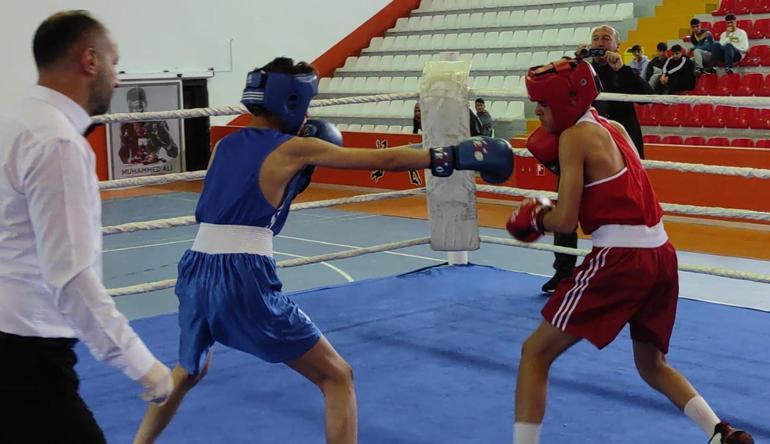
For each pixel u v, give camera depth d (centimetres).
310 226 869
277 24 1362
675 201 848
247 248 235
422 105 469
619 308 259
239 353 404
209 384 362
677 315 460
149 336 432
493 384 361
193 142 1309
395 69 1357
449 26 1427
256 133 239
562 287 267
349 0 1451
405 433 309
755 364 381
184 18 1250
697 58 1064
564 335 262
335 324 452
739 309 472
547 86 253
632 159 265
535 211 263
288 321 237
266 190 232
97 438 183
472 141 235
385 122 1287
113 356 170
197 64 1275
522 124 1145
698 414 270
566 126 259
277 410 333
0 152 171
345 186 1148
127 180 380
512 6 1396
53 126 168
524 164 956
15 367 173
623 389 351
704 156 822
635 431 308
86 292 166
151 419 261
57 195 165
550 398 342
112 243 786
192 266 241
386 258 695
